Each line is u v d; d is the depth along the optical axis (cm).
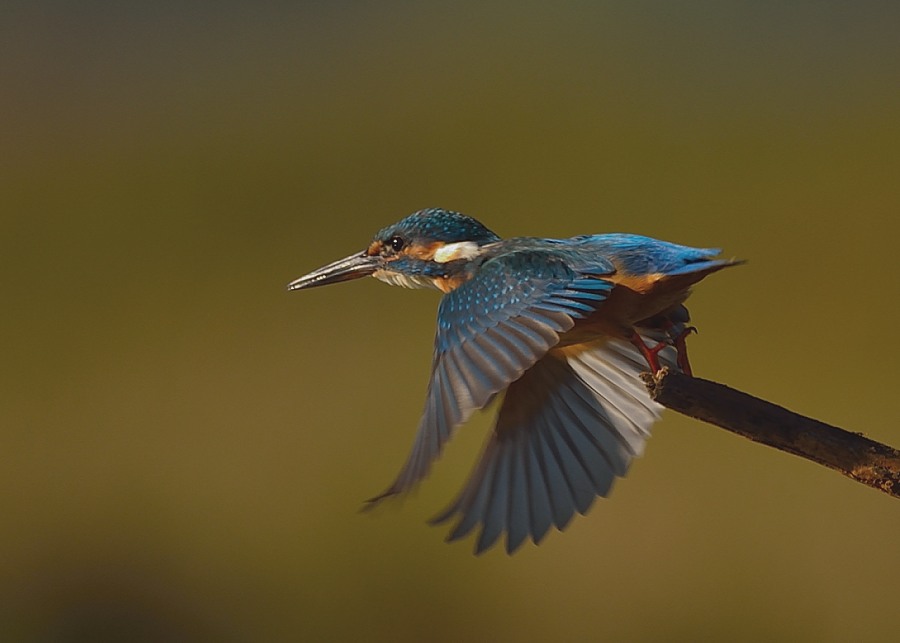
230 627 1154
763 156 2219
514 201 2191
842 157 2159
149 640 1160
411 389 1540
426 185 2264
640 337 546
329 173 2372
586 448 551
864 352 1523
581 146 2316
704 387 498
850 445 482
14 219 2194
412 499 1240
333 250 2053
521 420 555
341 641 1131
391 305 1803
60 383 1619
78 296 1916
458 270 621
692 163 2212
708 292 1698
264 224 2164
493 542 530
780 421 486
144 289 1916
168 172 2384
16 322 1825
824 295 1670
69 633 1187
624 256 534
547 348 491
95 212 2197
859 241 1828
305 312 1789
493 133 2469
